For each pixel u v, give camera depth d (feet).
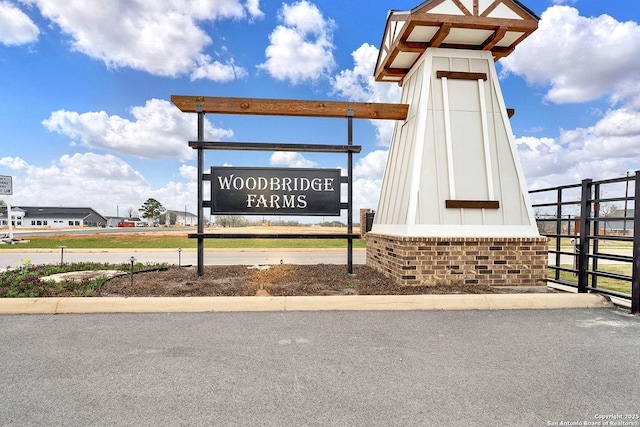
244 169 23.04
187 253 46.60
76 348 11.46
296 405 8.17
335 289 19.27
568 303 16.88
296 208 23.24
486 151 22.13
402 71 25.94
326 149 23.27
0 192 63.72
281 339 12.34
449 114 22.34
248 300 16.12
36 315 15.08
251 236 22.79
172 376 9.56
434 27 20.99
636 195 16.10
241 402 8.29
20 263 35.63
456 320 14.67
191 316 15.03
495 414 7.87
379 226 27.35
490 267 20.43
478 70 22.95
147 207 219.61
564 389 9.00
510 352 11.32
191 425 7.40
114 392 8.71
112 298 15.93
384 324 14.08
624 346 11.92
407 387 9.04
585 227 19.33
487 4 20.88
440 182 21.58
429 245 20.07
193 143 22.59
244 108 23.11
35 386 8.98
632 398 8.59
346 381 9.32
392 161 26.50
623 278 17.11
